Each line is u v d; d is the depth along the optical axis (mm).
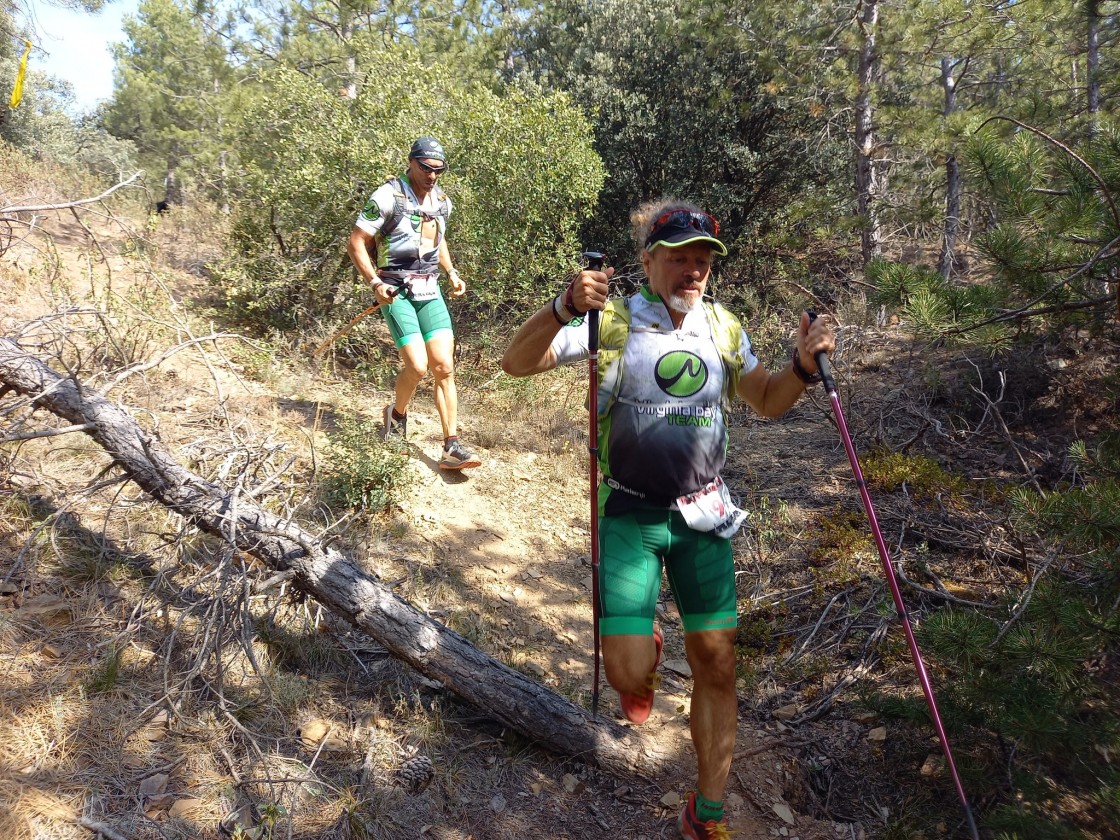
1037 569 3701
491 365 6672
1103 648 2873
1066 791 2682
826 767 3105
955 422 5750
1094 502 2947
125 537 3420
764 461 5629
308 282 6586
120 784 2430
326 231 6641
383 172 6457
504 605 3910
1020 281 3951
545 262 7117
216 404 4641
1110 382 4719
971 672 2893
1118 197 3582
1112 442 3678
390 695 3098
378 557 3922
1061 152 3838
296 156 6758
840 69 10969
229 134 8727
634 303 2621
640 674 2467
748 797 2936
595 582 2625
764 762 3098
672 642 3889
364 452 4172
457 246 7035
